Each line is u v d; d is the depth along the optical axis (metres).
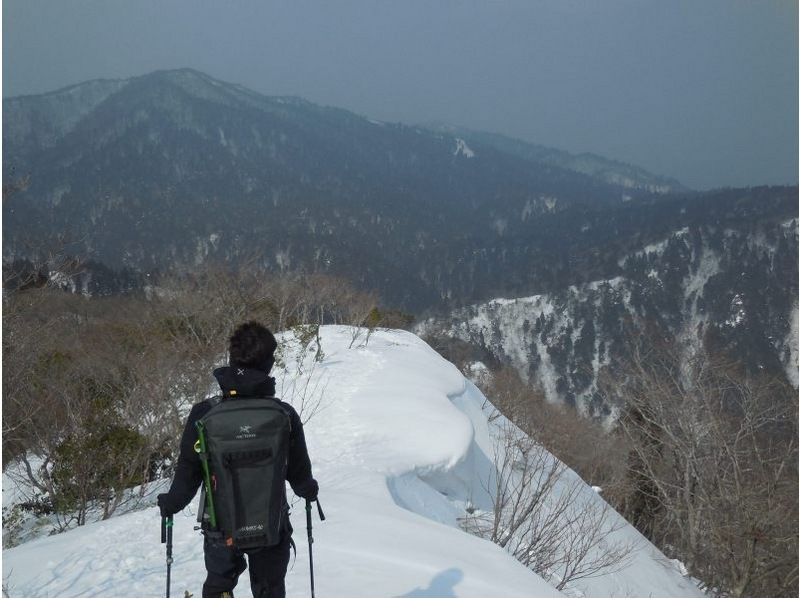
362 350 22.00
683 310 182.25
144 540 6.73
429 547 6.37
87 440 11.97
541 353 175.12
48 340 16.08
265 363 3.74
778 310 142.62
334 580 5.34
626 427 24.03
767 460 19.72
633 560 15.46
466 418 16.02
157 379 15.22
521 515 11.06
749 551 18.34
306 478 3.87
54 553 6.53
